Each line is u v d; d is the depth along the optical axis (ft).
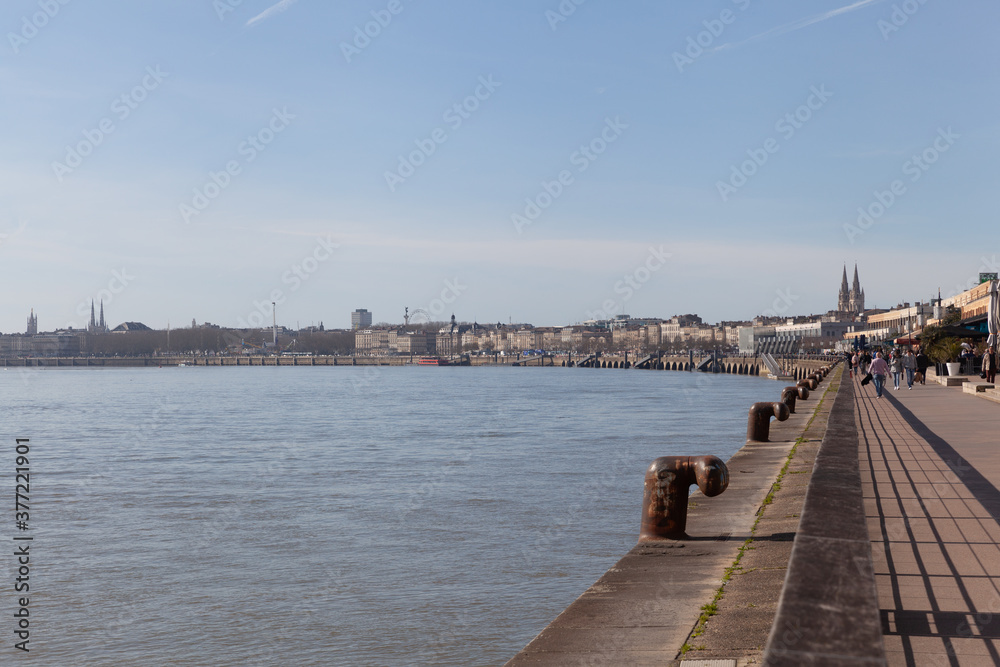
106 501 118.73
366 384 554.87
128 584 76.84
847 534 16.80
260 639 61.77
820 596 12.81
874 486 43.75
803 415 98.17
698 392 395.14
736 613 23.72
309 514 105.91
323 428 226.58
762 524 36.70
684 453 151.53
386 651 58.59
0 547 91.04
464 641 59.72
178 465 156.46
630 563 30.50
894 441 65.31
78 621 66.69
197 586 75.82
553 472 131.75
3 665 58.54
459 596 69.46
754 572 28.22
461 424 228.43
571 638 22.35
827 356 536.42
